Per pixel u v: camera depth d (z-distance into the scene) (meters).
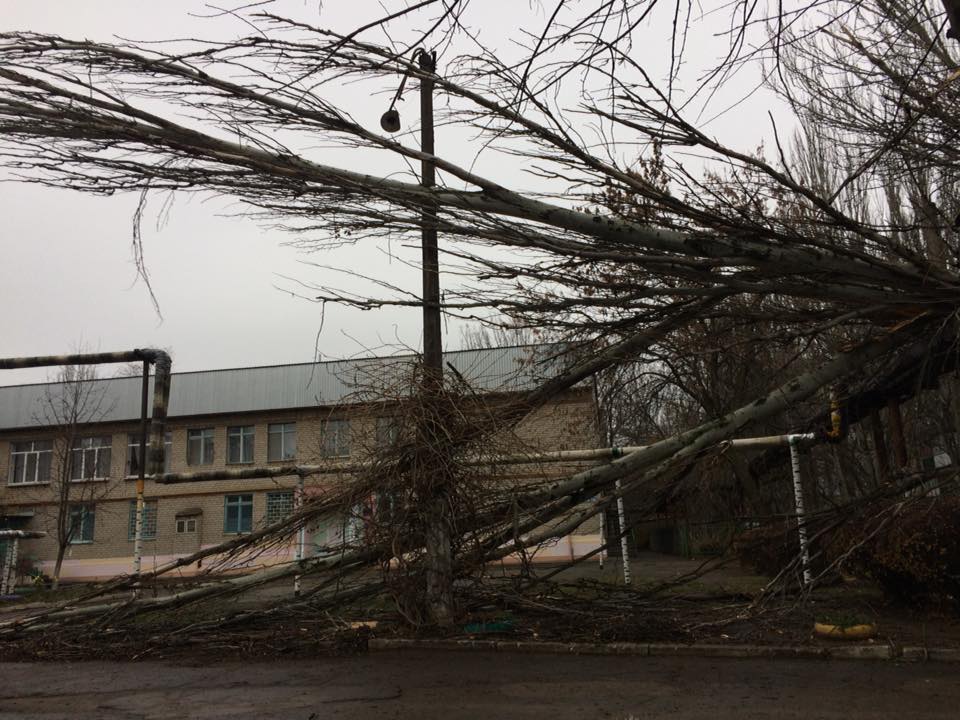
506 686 5.52
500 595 8.39
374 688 5.57
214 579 8.85
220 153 6.18
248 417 32.12
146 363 10.23
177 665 6.89
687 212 6.48
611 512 11.52
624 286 7.22
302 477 9.49
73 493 31.98
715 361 10.72
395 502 8.27
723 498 15.38
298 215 6.77
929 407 13.80
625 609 8.19
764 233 6.55
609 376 9.47
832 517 8.56
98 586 9.52
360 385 8.49
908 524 7.89
